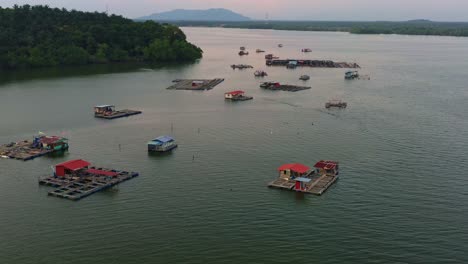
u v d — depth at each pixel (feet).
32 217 291.99
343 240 264.93
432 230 275.39
